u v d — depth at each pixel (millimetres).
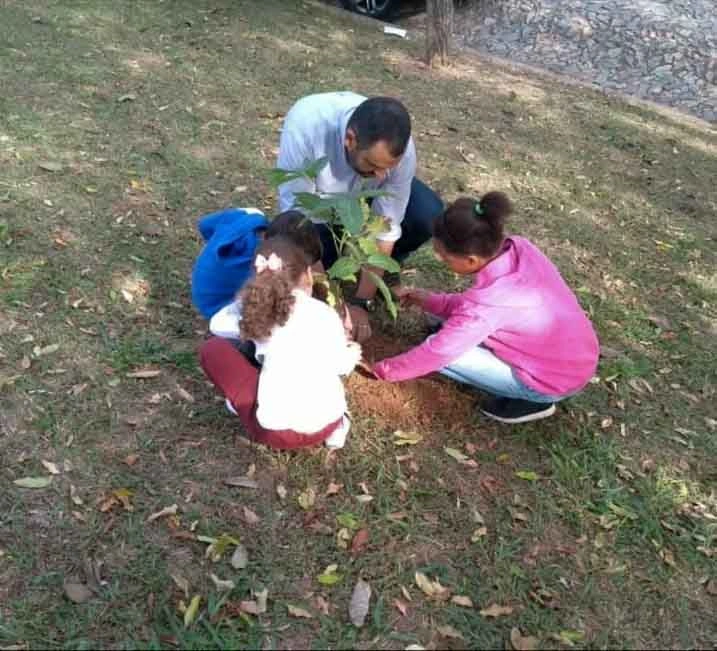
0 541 2668
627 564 2828
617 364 3707
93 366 3354
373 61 6762
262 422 2777
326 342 2766
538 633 2574
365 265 3178
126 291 3771
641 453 3283
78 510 2791
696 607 2721
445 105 6090
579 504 3021
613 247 4625
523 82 6781
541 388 3119
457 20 8430
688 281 4391
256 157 5008
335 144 3121
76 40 6312
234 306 2992
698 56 7684
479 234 2854
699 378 3715
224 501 2879
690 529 2986
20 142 4809
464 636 2539
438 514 2926
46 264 3867
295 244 2771
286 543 2764
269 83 6055
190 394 3279
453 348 2980
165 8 7211
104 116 5242
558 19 8336
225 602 2557
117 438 3064
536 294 2963
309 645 2475
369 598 2619
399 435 3201
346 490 2971
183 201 4480
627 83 7289
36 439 3023
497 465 3143
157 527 2766
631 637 2609
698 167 5668
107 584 2578
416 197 3719
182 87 5793
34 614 2477
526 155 5504
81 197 4391
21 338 3445
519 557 2807
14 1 6898
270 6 7688
